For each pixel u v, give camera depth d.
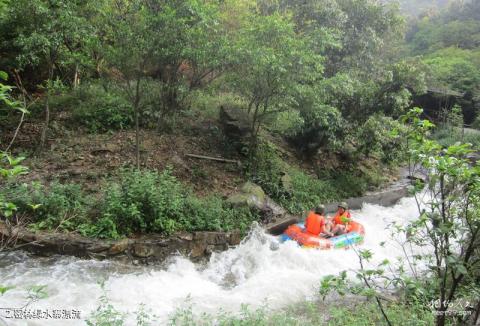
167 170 9.61
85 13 9.73
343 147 15.63
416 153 2.81
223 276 7.65
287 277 7.45
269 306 6.37
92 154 10.39
